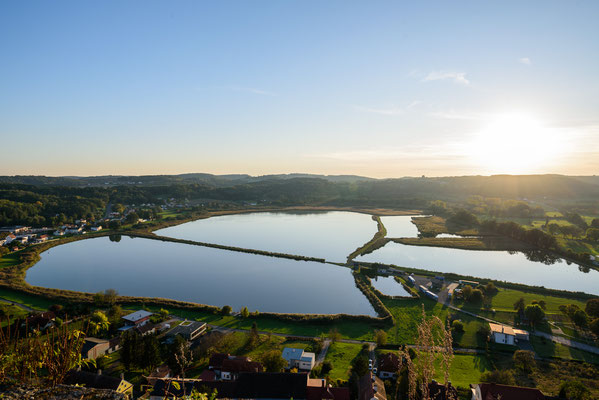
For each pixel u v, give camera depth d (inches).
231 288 4434.1
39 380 531.2
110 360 2591.0
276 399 1936.5
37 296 3836.1
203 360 2566.4
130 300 3735.2
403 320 3420.3
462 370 2519.7
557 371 2534.5
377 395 2034.9
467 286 4015.8
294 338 2992.1
